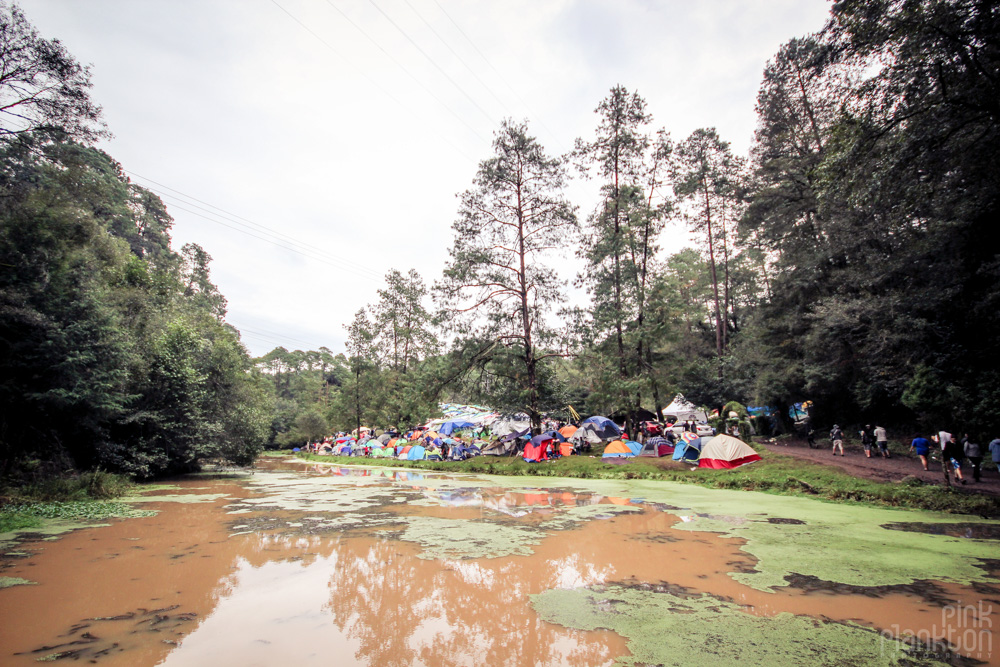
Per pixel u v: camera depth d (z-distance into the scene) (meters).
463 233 25.61
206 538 8.22
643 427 26.67
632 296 26.33
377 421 41.34
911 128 11.99
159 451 18.28
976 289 15.88
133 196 55.06
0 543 7.92
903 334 17.91
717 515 10.17
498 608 4.95
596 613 4.79
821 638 4.13
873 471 14.18
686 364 29.56
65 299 13.60
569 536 8.18
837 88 20.88
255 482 18.89
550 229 25.89
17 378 12.52
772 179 27.72
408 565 6.50
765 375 27.45
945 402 15.70
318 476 22.17
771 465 15.93
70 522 9.83
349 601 5.18
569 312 24.73
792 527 8.84
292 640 4.19
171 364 18.81
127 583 5.79
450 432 34.81
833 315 21.27
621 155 27.38
